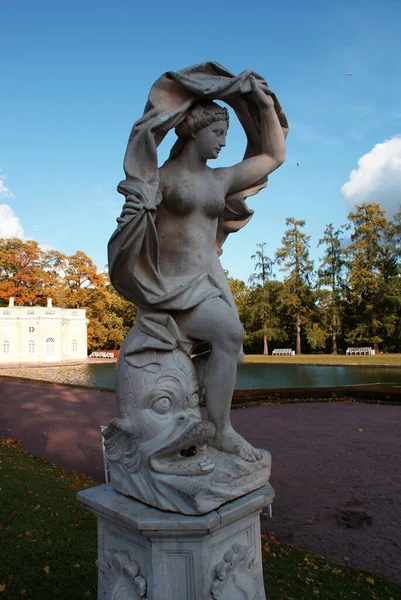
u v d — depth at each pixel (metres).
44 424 11.40
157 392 2.30
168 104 2.38
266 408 13.57
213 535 2.12
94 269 44.91
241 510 2.16
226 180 2.62
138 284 2.33
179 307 2.36
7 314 37.22
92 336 43.78
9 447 8.81
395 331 35.59
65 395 16.08
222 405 2.44
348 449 8.95
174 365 2.38
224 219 2.85
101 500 2.29
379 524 5.57
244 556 2.23
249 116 2.69
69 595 3.62
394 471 7.59
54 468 7.48
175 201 2.46
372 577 4.27
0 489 5.75
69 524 4.91
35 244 43.31
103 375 26.72
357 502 6.26
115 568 2.25
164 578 2.06
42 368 32.31
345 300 39.38
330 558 4.73
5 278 42.53
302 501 6.30
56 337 38.50
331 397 15.31
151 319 2.41
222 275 2.62
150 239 2.28
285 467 7.82
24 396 15.88
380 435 10.08
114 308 47.59
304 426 11.04
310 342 39.28
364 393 15.00
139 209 2.19
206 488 2.09
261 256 45.31
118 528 2.27
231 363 2.40
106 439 2.42
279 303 42.47
